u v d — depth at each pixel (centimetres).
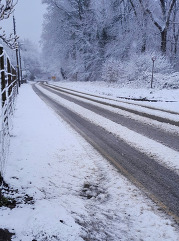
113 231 310
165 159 566
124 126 923
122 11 3975
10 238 268
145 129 869
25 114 1182
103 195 407
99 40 4147
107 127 909
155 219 337
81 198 397
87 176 480
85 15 4247
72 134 803
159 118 1051
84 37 4347
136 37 3344
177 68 3512
